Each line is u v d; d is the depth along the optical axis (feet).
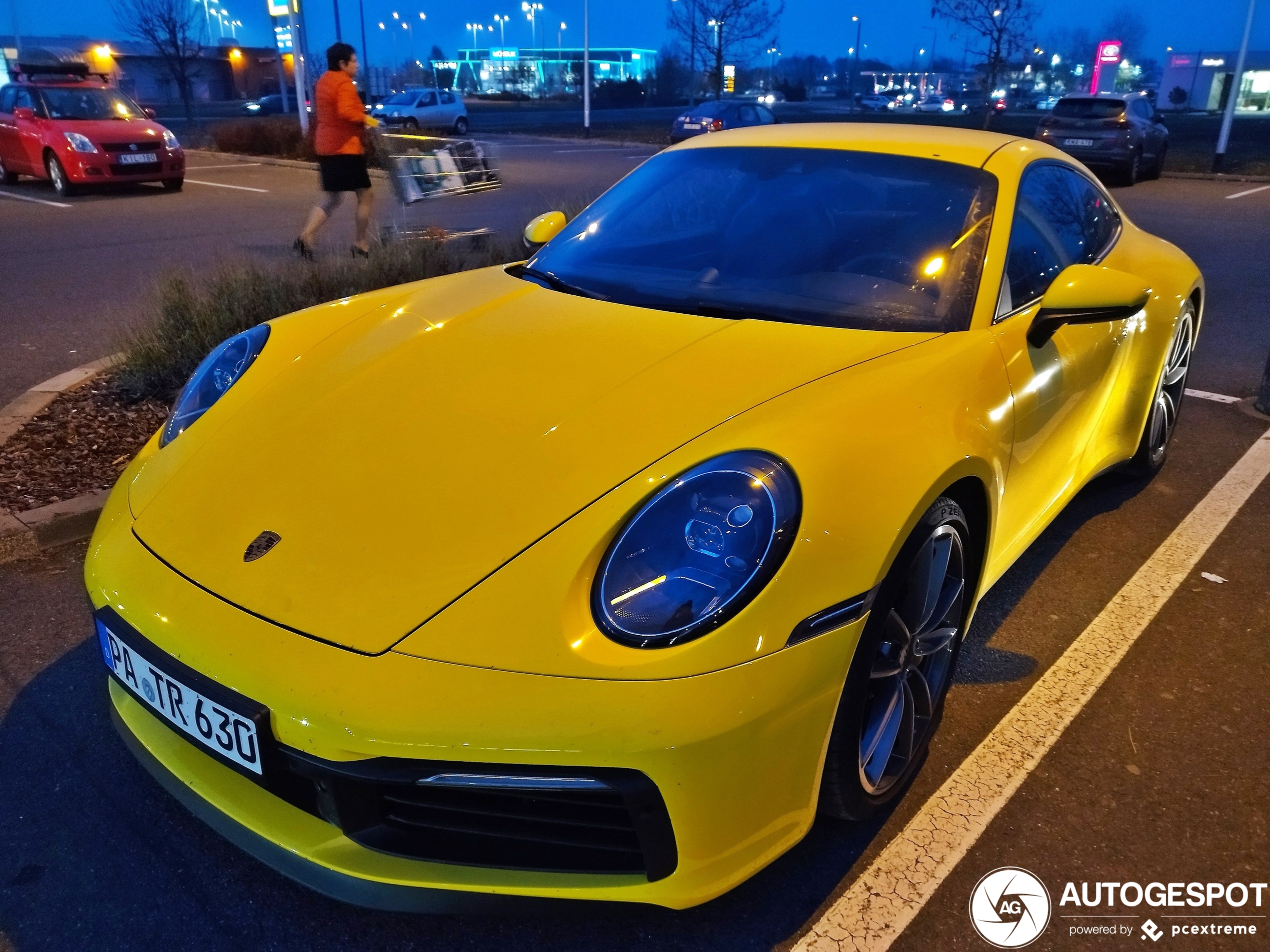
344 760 4.97
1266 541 11.16
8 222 33.22
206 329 15.31
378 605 5.19
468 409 6.37
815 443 5.67
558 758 4.83
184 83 121.49
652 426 5.90
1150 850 6.58
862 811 6.29
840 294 7.77
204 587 5.64
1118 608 9.69
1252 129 121.39
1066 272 7.77
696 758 4.91
